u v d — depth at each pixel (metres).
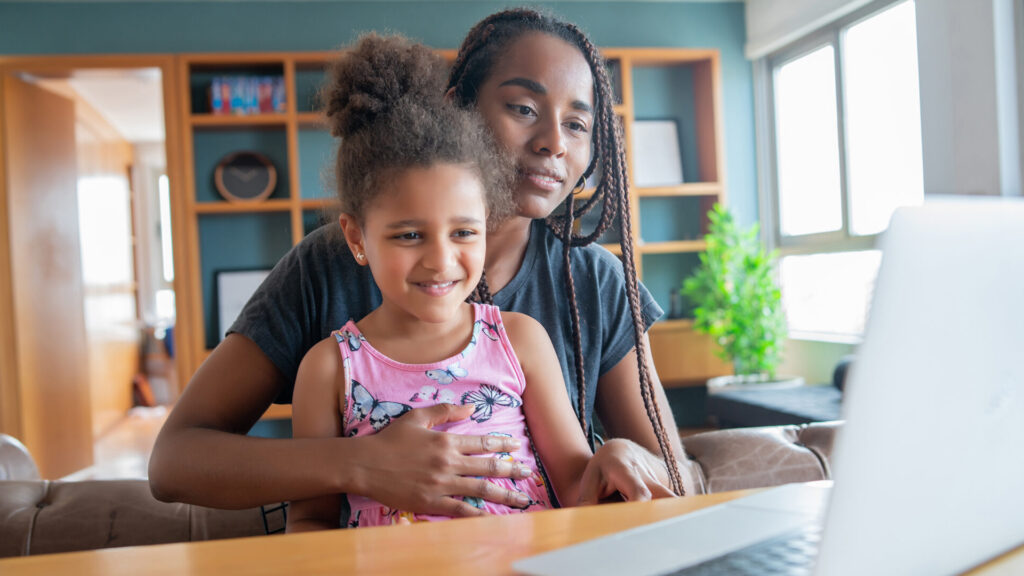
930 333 0.49
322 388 1.04
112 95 6.67
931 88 3.54
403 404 1.02
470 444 0.91
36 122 4.93
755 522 0.65
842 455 0.47
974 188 3.38
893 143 4.25
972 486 0.55
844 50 4.64
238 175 4.98
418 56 1.13
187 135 4.74
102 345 6.99
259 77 4.97
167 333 8.66
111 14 4.84
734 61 5.41
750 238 4.82
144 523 1.17
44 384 4.87
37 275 4.87
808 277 5.11
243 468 0.93
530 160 1.19
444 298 1.01
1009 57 3.26
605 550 0.58
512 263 1.27
